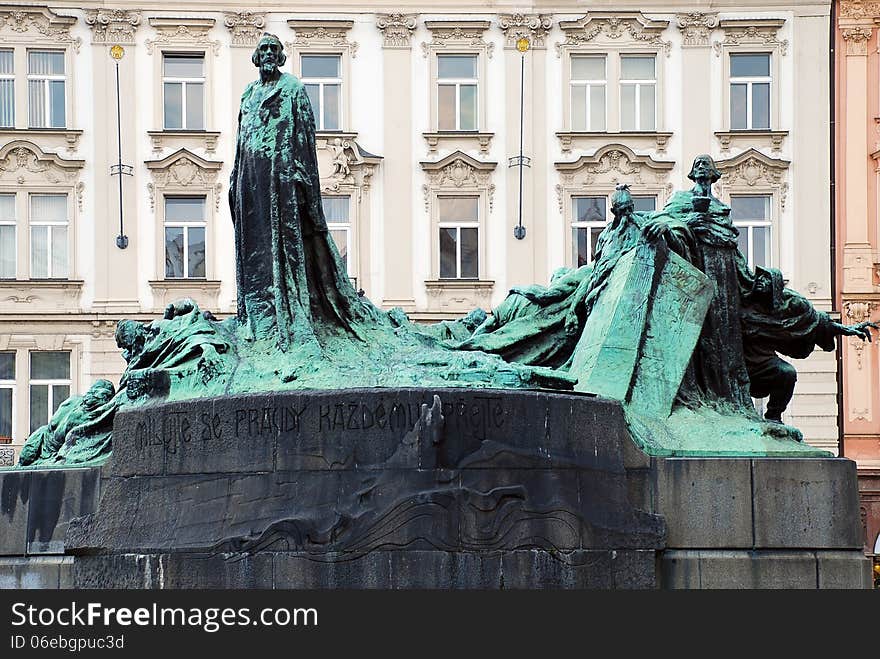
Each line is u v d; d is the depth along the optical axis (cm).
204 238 3578
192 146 3578
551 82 3609
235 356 1140
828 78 3638
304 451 1042
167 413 1085
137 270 3553
